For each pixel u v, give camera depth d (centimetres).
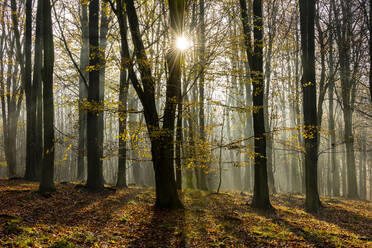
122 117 1148
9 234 730
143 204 1295
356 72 2256
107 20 1819
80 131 2125
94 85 1484
